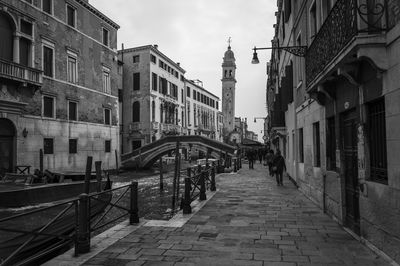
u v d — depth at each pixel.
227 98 70.25
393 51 4.73
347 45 5.37
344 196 7.70
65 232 7.76
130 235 7.07
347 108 7.03
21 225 8.38
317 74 7.87
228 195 13.33
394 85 4.74
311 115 11.20
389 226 5.07
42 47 25.86
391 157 4.91
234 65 70.81
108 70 35.09
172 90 56.69
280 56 23.19
